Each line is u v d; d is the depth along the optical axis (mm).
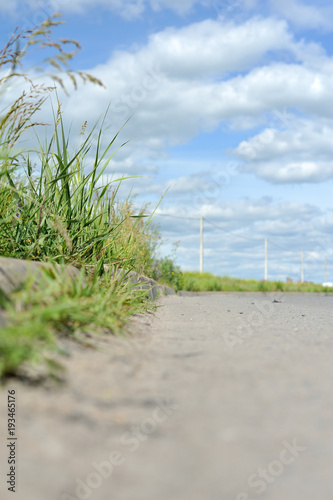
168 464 1317
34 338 1948
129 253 5523
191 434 1508
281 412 1711
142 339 2887
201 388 1948
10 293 2402
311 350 2832
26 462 1277
